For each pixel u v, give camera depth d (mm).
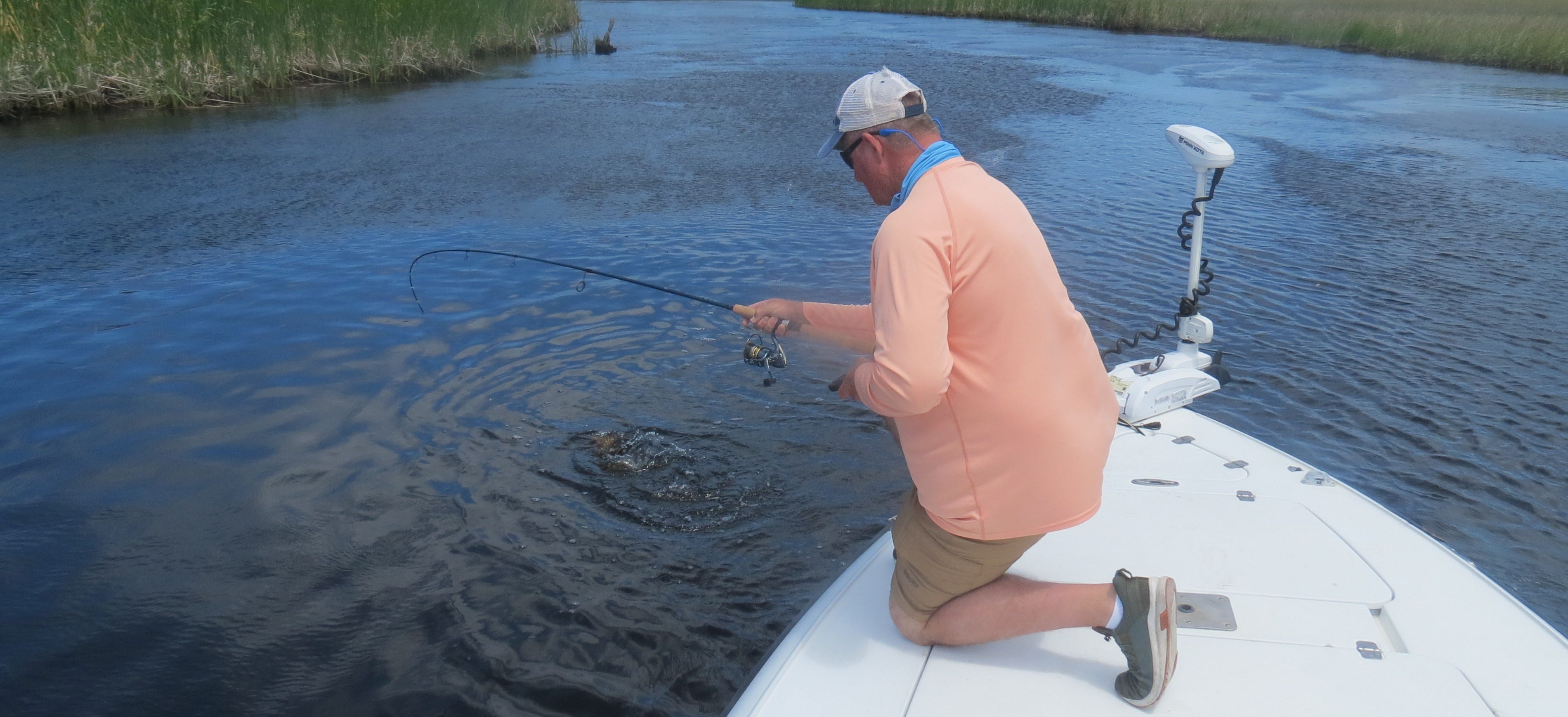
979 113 14984
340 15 17266
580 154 11398
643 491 4176
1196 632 2271
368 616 3367
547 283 6711
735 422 4789
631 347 5652
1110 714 2059
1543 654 2193
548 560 3699
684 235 8039
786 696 2129
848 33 31000
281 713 2936
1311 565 2531
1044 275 2020
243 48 15203
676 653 3230
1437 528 4109
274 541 3766
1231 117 15062
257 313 6051
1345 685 2086
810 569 3695
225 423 4664
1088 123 14273
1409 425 5012
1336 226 8852
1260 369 5676
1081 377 2086
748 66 20656
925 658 2254
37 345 5520
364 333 5762
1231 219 9062
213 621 3318
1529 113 15961
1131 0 33938
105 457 4336
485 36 22188
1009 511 2098
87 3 13859
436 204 8961
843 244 7844
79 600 3408
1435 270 7590
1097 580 2486
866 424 4797
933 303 1938
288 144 11609
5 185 9305
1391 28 26828
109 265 7000
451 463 4355
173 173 9992
